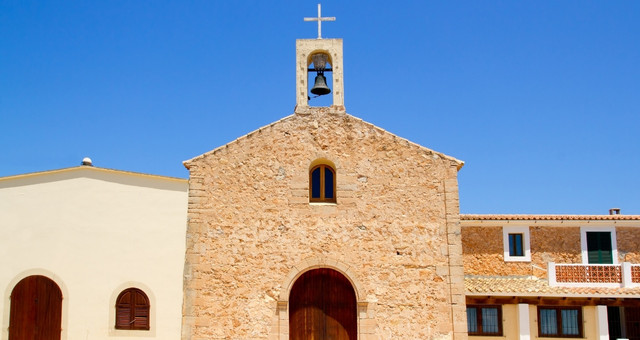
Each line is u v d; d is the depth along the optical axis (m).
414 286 19.50
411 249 19.72
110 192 20.31
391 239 19.81
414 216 19.94
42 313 19.73
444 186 20.14
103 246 19.98
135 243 19.97
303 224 19.94
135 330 19.50
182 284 19.62
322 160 20.62
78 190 20.36
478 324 24.31
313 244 19.80
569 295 22.73
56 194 20.36
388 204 20.05
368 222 19.92
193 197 20.05
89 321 19.58
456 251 19.64
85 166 20.42
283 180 20.23
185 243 19.84
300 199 20.09
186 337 19.12
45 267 19.95
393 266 19.64
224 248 19.73
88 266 19.89
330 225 19.91
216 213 19.97
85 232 20.09
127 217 20.12
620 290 23.12
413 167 20.30
